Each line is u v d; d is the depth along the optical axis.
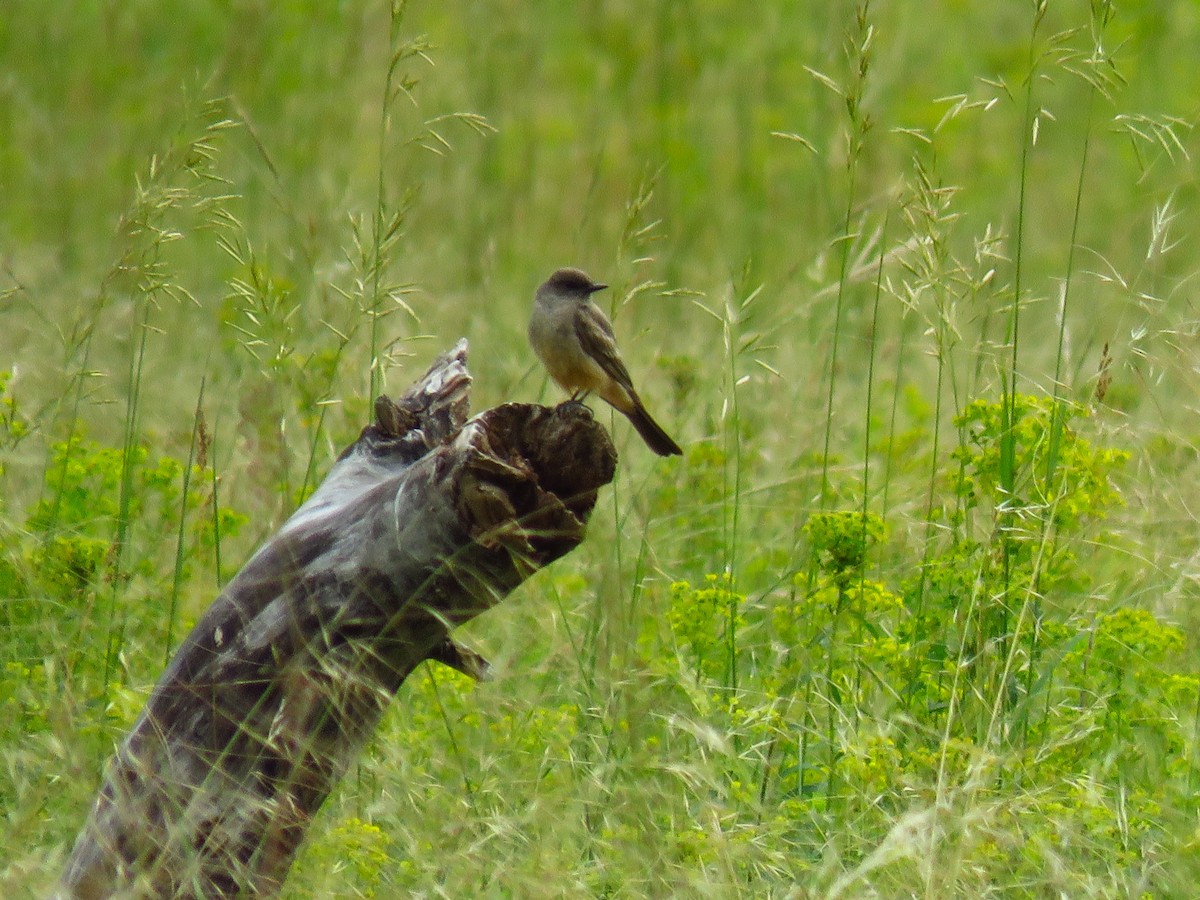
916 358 16.69
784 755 9.07
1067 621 9.73
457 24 24.12
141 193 10.58
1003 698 9.00
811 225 20.05
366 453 8.11
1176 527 10.88
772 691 9.11
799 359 15.34
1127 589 10.70
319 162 20.28
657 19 24.36
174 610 9.50
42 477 11.37
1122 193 22.45
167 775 7.31
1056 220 22.12
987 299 11.22
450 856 7.52
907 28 25.95
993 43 26.17
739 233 20.73
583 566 11.23
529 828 7.84
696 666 9.48
